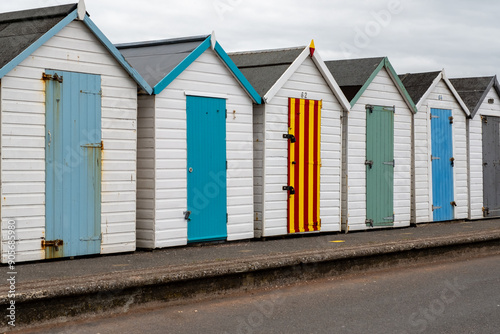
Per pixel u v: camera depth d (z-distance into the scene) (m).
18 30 10.31
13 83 9.61
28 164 9.80
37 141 9.88
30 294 7.48
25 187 9.77
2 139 9.52
